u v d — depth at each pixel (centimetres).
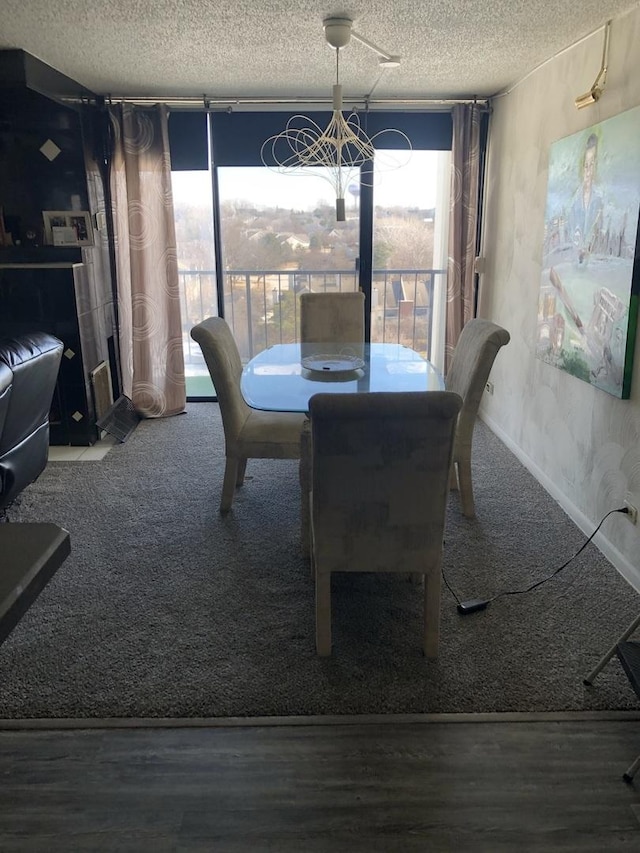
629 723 189
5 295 397
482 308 472
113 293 468
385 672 209
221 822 158
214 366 298
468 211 449
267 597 251
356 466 192
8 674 207
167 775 171
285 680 205
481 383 292
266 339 534
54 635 227
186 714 191
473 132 438
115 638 225
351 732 185
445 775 171
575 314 300
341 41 279
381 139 453
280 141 453
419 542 204
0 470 281
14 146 415
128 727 187
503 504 330
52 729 186
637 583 254
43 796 165
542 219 349
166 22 279
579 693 199
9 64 325
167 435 440
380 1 252
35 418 309
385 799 164
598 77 275
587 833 155
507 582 260
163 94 430
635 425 254
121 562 275
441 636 227
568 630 230
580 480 306
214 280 530
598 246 275
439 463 193
